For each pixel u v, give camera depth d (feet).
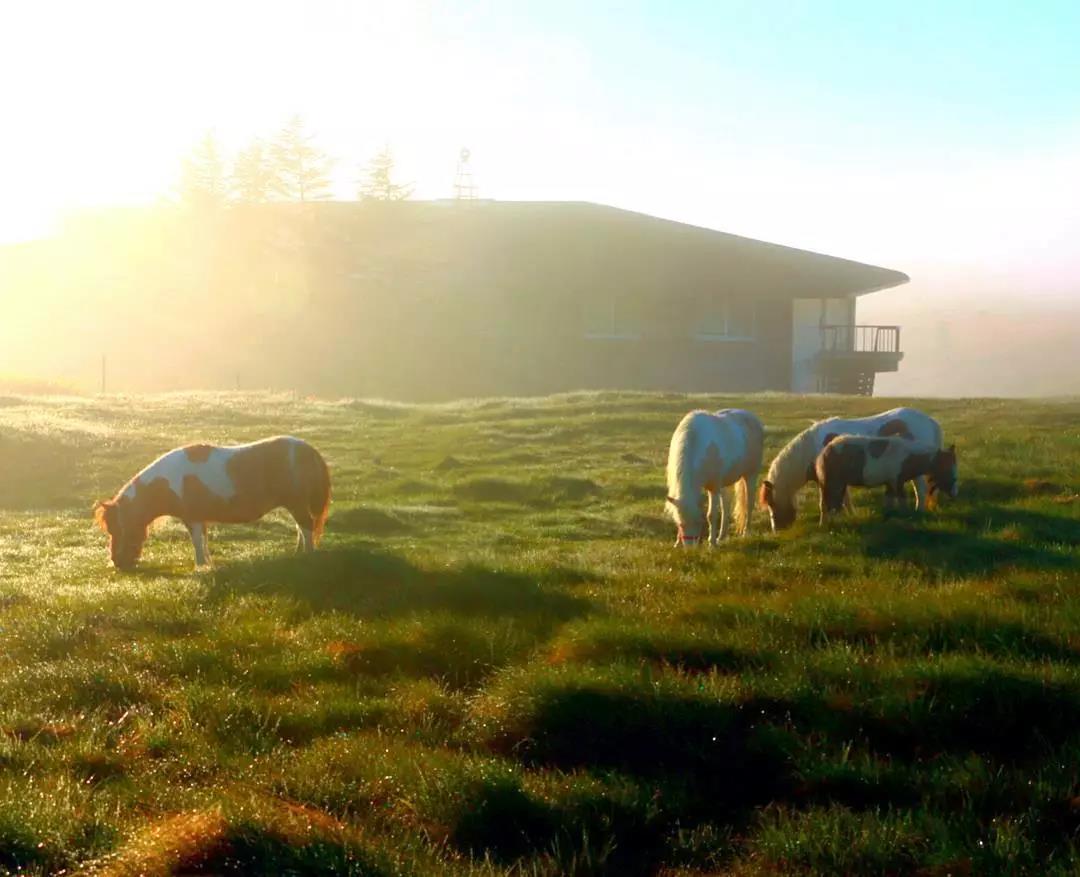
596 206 235.61
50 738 26.53
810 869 20.58
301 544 51.72
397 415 116.06
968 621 31.32
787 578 40.47
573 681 26.96
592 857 21.25
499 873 20.25
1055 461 69.10
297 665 31.37
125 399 122.83
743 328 201.26
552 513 66.13
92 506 73.05
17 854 19.62
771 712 26.68
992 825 21.36
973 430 88.07
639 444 92.48
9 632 35.63
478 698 28.02
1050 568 39.75
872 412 106.11
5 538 61.36
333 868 19.38
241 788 23.11
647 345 196.65
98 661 31.89
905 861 20.65
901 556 44.14
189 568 51.08
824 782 23.63
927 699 26.35
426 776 23.31
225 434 98.22
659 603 35.96
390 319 210.79
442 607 37.09
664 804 23.06
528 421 104.63
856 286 200.34
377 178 238.48
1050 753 24.25
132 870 19.04
